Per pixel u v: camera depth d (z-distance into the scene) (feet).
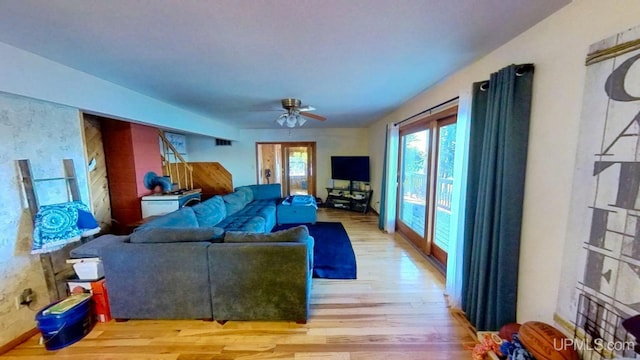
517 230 5.77
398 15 4.67
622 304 3.73
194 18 4.66
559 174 4.84
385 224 16.05
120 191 12.88
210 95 10.40
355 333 6.70
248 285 7.01
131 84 8.75
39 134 6.86
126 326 7.05
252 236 7.39
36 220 6.48
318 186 24.48
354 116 17.24
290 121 11.81
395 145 15.05
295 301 7.03
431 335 6.61
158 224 8.54
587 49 4.25
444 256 10.71
